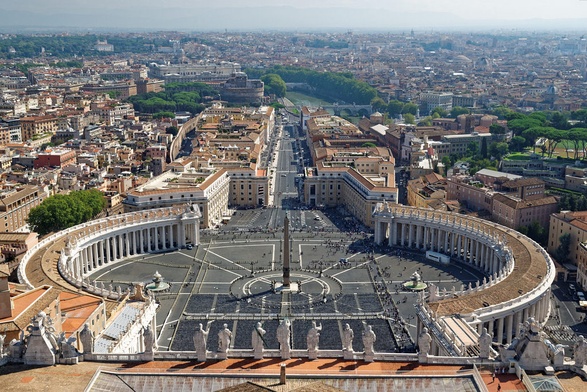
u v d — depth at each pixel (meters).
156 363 135.50
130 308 187.12
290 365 135.00
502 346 134.12
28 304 158.00
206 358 137.00
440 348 168.38
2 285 149.12
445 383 126.19
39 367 131.50
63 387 123.88
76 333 152.88
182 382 126.94
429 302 197.62
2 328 145.75
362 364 135.88
